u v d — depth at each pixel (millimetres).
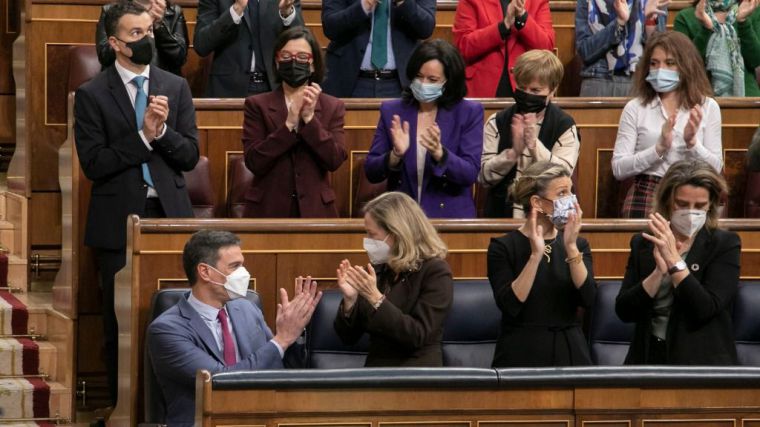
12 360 20750
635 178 20172
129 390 16891
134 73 18719
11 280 22719
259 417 12203
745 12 23781
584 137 22047
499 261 15102
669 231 14664
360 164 21625
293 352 15953
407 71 18594
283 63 18766
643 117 20219
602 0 23703
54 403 20250
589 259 15180
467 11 23547
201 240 15461
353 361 16469
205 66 24672
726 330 14945
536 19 23578
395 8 22609
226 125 21391
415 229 14773
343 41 22719
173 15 22156
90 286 20391
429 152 18234
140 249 16938
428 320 14516
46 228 22953
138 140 18344
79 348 20453
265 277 17484
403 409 12484
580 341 14945
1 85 26938
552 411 12734
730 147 22375
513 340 14875
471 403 12602
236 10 22516
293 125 18625
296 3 23188
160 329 15234
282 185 18953
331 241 17609
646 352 15031
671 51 19938
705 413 12914
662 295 15055
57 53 23047
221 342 15586
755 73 24594
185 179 20172
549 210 14805
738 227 18297
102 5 23219
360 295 14648
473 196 21672
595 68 23531
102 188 18562
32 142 22859
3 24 27094
